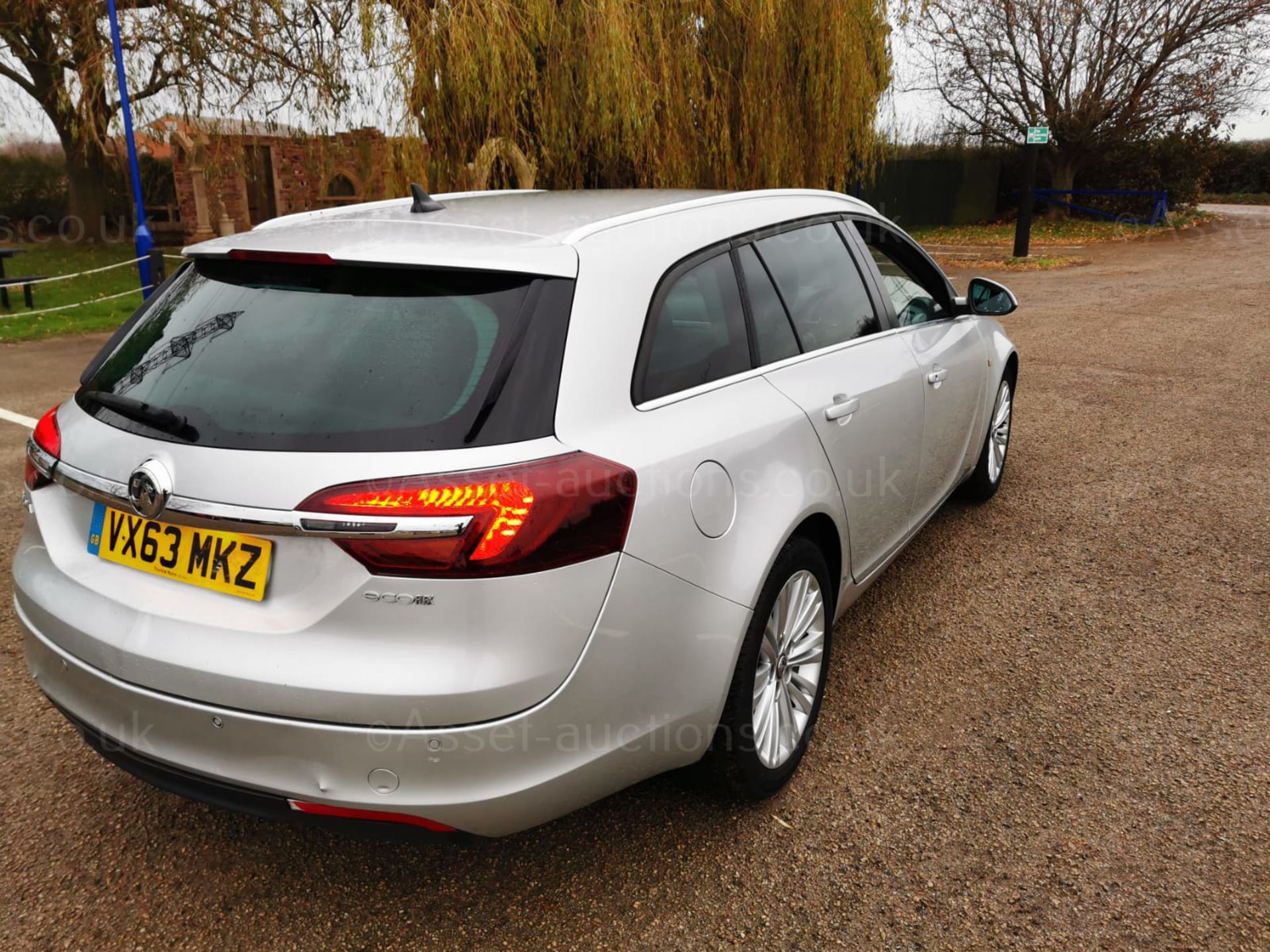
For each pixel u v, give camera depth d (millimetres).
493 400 1952
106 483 2111
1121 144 26609
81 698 2207
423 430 1909
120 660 2053
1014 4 25250
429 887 2375
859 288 3359
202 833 2590
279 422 1968
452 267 2109
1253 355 8516
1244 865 2367
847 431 2881
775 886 2342
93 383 2391
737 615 2299
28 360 9719
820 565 2773
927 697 3174
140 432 2111
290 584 1925
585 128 10227
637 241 2412
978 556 4305
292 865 2465
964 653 3451
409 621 1850
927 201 26812
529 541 1864
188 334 2271
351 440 1905
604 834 2549
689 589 2191
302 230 2463
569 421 2016
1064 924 2195
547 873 2414
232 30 11742
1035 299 12773
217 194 21453
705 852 2471
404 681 1839
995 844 2465
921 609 3803
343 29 10352
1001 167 28891
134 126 13602
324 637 1889
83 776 2838
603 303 2184
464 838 1999
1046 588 3971
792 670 2736
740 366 2605
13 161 23531
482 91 9828
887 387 3184
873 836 2512
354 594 1858
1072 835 2490
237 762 1979
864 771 2787
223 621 1963
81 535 2293
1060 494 5098
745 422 2455
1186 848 2430
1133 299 12352
